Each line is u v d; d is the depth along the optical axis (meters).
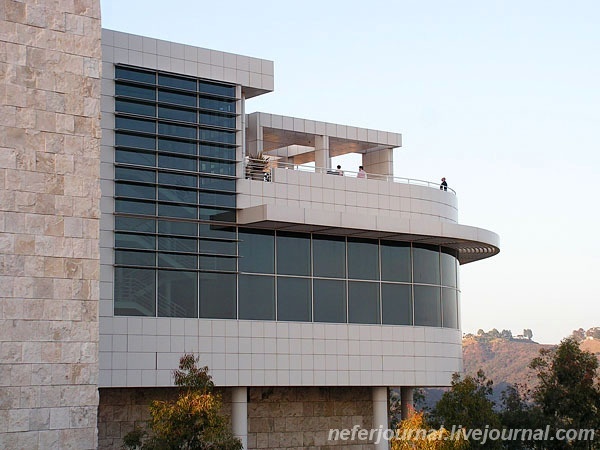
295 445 56.09
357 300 54.81
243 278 51.28
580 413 55.88
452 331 58.78
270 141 60.03
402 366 55.78
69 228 34.16
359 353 54.34
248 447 54.47
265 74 53.09
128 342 47.66
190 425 40.66
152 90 49.59
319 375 52.88
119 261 47.91
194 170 50.25
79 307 34.06
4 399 32.41
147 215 48.56
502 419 56.81
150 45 49.66
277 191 52.69
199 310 49.78
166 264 49.12
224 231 51.06
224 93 51.72
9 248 33.06
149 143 49.09
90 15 35.59
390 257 56.38
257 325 51.34
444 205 58.91
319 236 54.09
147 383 47.91
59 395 33.34
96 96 35.31
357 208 55.31
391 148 60.75
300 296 52.97
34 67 34.19
